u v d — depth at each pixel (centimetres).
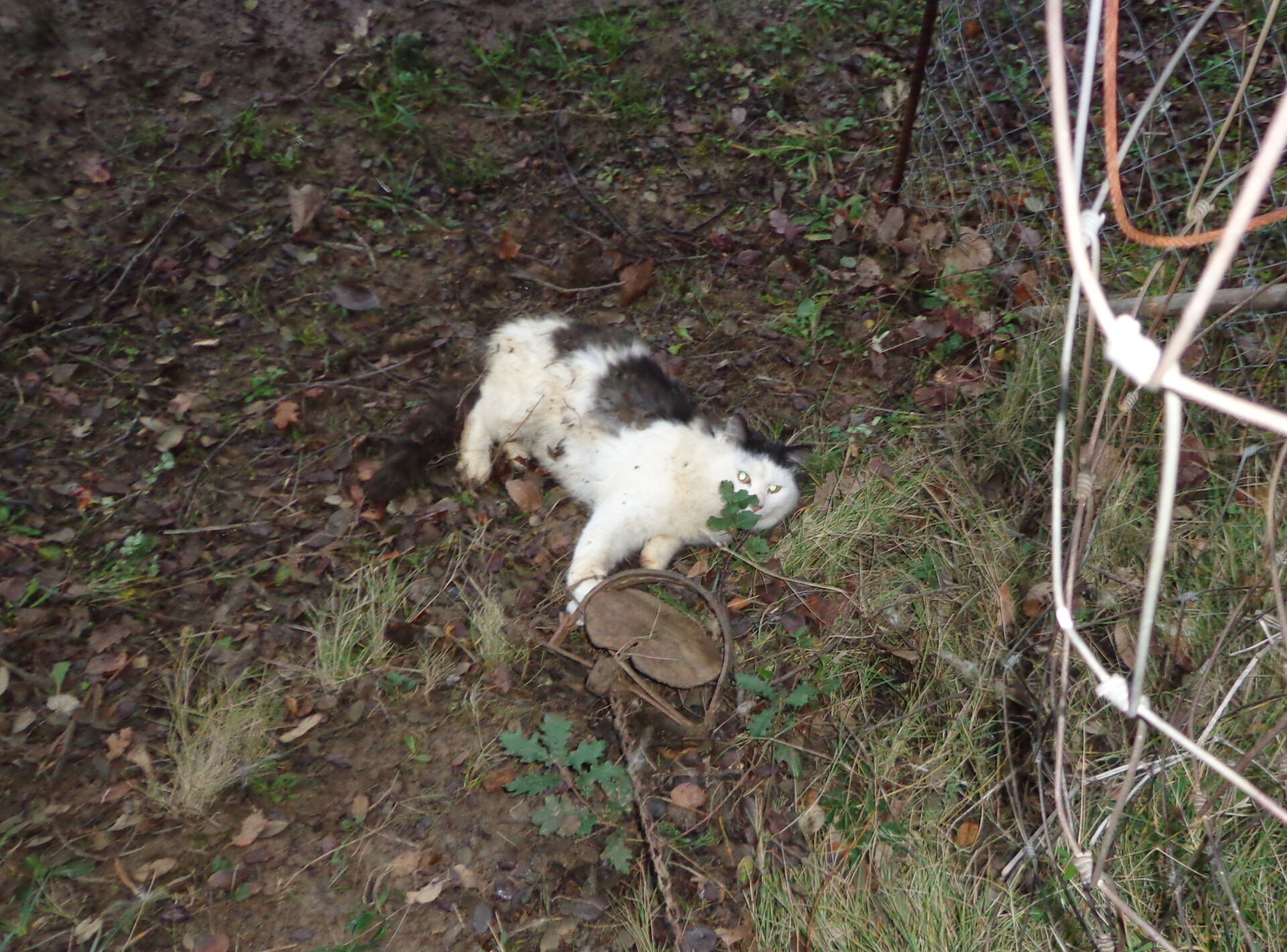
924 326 159
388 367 161
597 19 222
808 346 162
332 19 218
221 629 129
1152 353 44
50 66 196
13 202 175
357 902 108
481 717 123
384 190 189
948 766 117
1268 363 135
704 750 120
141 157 187
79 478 144
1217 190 101
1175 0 196
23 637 126
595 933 107
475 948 106
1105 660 120
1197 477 132
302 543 139
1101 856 85
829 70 212
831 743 120
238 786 116
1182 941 101
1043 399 141
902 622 129
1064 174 49
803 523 140
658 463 137
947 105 193
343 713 123
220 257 174
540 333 147
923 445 145
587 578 132
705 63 216
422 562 138
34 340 159
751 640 130
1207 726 100
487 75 212
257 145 190
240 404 156
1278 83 173
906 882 108
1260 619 109
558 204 189
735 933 107
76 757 117
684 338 165
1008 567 130
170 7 213
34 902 106
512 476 149
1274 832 104
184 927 106
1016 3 205
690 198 190
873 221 176
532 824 114
